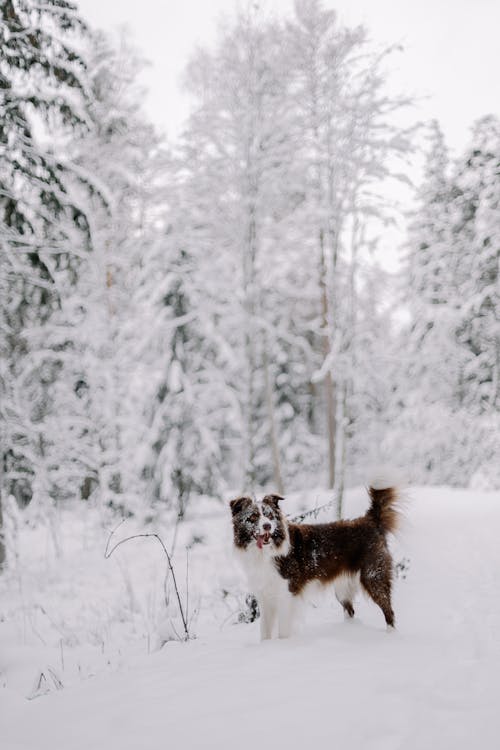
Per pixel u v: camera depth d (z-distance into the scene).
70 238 10.12
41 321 12.25
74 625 7.86
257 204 15.97
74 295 14.19
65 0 9.70
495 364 23.30
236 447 21.03
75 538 14.55
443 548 10.84
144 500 15.62
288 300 21.16
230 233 16.41
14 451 10.73
